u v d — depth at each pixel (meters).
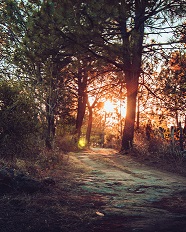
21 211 4.59
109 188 7.33
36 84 12.62
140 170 11.02
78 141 27.31
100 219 4.54
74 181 7.83
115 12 13.09
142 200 6.10
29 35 13.21
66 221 4.32
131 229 4.07
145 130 20.58
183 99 18.94
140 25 17.83
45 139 11.73
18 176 5.80
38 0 13.23
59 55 14.63
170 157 13.44
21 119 8.43
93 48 16.14
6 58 14.68
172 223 4.37
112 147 38.59
